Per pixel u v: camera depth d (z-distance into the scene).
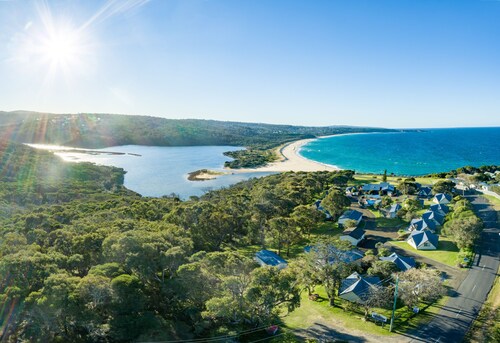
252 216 83.19
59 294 31.02
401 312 43.88
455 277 53.72
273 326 38.81
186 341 33.44
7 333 31.09
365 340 37.53
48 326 31.47
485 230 75.81
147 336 31.34
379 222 87.88
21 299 32.66
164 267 39.84
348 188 126.06
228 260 42.38
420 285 45.38
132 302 32.72
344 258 52.44
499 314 41.53
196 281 36.75
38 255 39.81
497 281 51.78
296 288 43.38
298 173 157.00
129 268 38.97
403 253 65.12
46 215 70.31
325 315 43.59
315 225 87.06
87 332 33.03
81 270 43.50
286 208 94.38
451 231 66.94
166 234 49.44
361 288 47.44
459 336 38.34
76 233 53.41
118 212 79.44
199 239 62.94
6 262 36.16
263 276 38.78
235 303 36.72
